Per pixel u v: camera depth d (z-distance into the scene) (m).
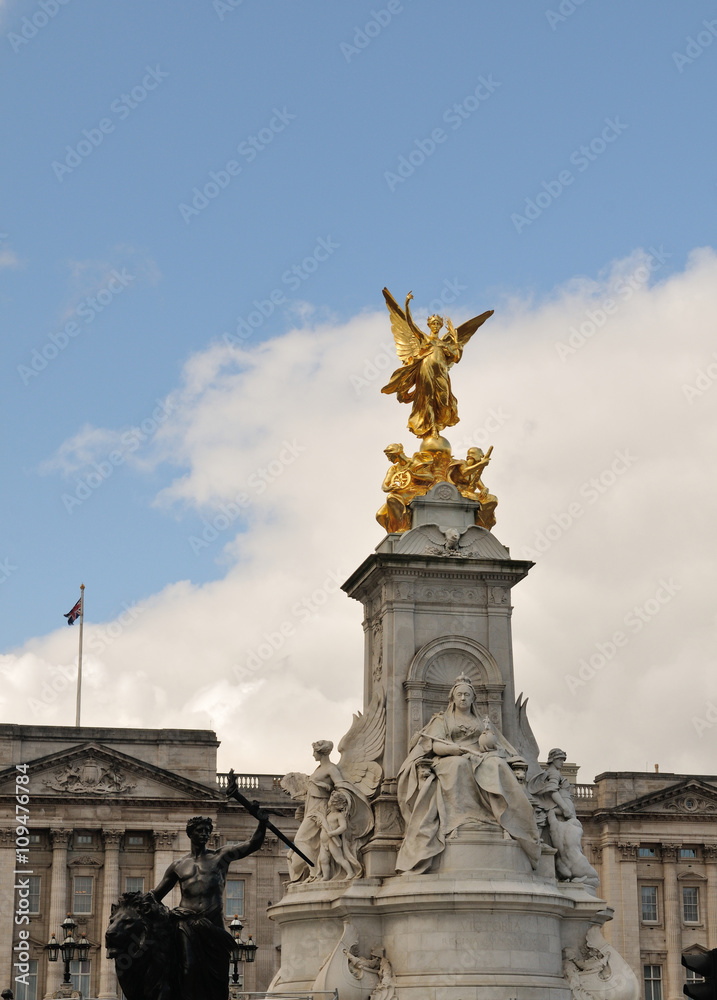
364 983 47.44
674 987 118.62
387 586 53.59
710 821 122.50
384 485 55.88
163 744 117.62
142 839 115.38
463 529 55.00
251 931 113.75
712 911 121.00
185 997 30.59
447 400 56.72
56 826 113.88
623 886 120.31
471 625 53.88
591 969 48.94
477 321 58.69
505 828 48.38
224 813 116.38
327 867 50.44
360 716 53.97
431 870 48.19
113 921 30.69
